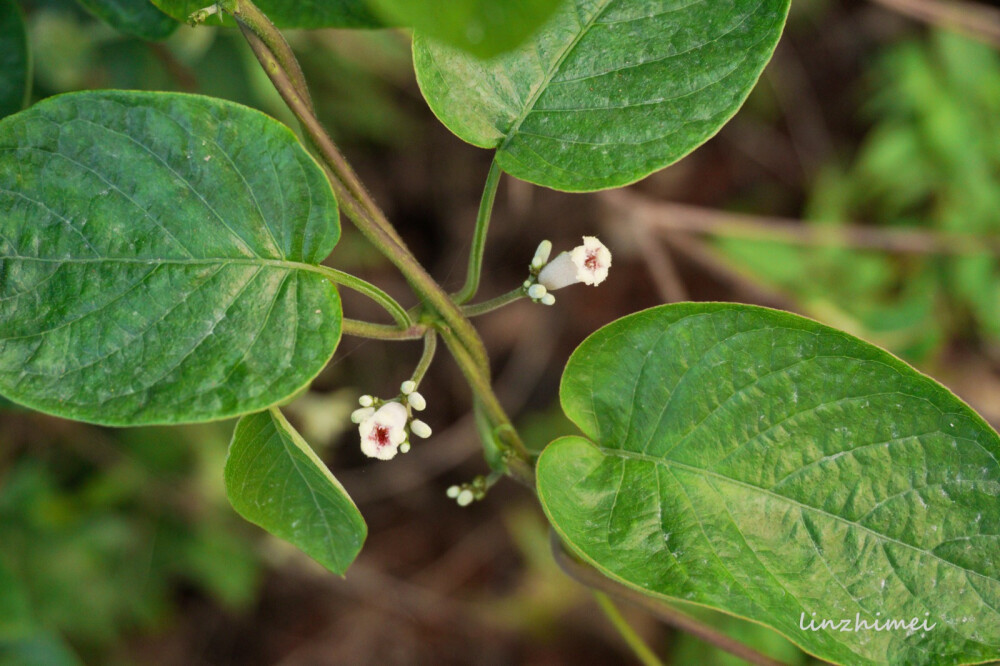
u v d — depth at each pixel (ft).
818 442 1.27
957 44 2.43
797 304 2.24
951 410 1.25
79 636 2.15
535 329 2.65
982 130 2.40
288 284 1.23
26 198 1.21
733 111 1.25
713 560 1.27
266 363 1.22
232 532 2.31
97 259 1.21
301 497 1.29
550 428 2.53
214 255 1.22
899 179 2.47
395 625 2.73
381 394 2.51
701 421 1.28
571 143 1.27
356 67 2.28
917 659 1.25
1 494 1.97
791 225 2.34
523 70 1.27
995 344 2.36
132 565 2.15
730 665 2.08
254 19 1.24
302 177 1.22
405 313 1.26
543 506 1.26
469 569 2.77
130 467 2.09
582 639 2.65
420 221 2.62
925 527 1.26
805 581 1.26
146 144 1.21
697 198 2.72
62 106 1.20
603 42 1.27
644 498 1.28
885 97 2.52
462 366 1.30
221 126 1.22
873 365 1.26
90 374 1.20
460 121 1.27
